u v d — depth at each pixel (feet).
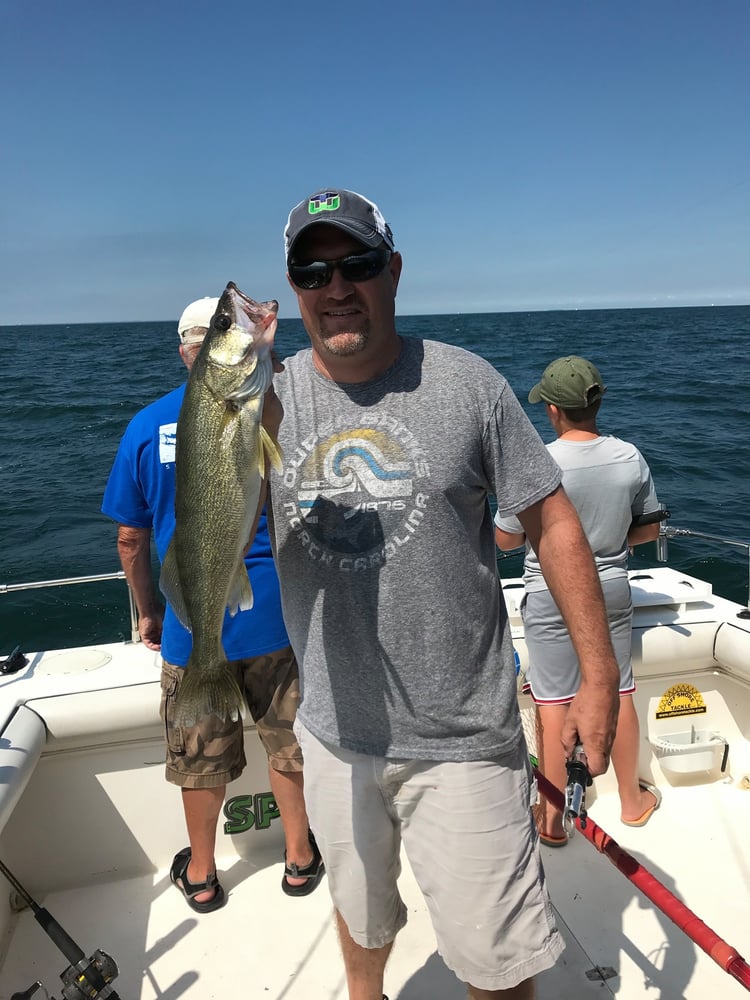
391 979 7.88
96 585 23.81
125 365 119.14
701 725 10.85
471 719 5.74
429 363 5.88
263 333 5.46
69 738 8.91
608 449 9.01
